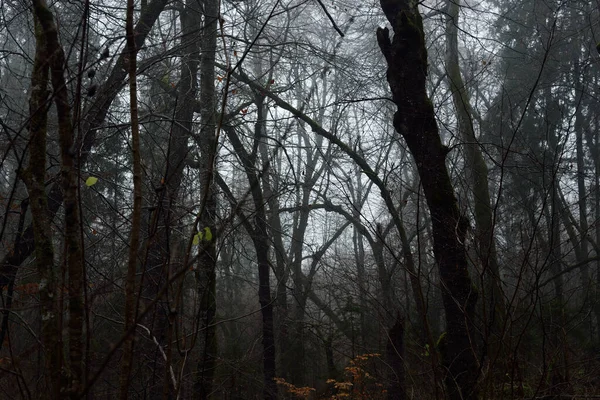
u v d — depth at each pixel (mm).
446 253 5664
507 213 7938
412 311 9305
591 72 13000
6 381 3783
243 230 8633
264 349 10680
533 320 6766
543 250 5105
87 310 2158
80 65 2211
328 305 13094
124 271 5809
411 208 9836
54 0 5102
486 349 4203
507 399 4906
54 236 4934
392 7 6660
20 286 5168
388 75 6590
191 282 6879
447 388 5203
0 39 7414
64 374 2121
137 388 4891
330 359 12125
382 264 8234
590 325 7750
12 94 6973
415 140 6215
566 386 4969
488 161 9422
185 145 7312
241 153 8438
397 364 5754
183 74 8297
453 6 11898
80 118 2418
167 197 4836
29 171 2252
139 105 8258
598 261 10820
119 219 5844
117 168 7074
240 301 16094
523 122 10352
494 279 4414
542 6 13117
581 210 9188
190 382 6117
